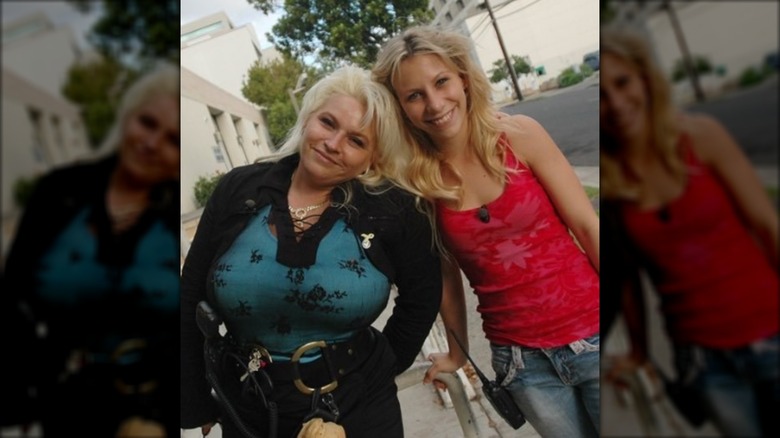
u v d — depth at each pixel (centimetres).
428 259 133
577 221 131
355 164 127
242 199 126
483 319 142
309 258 123
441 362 146
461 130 129
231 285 122
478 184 131
